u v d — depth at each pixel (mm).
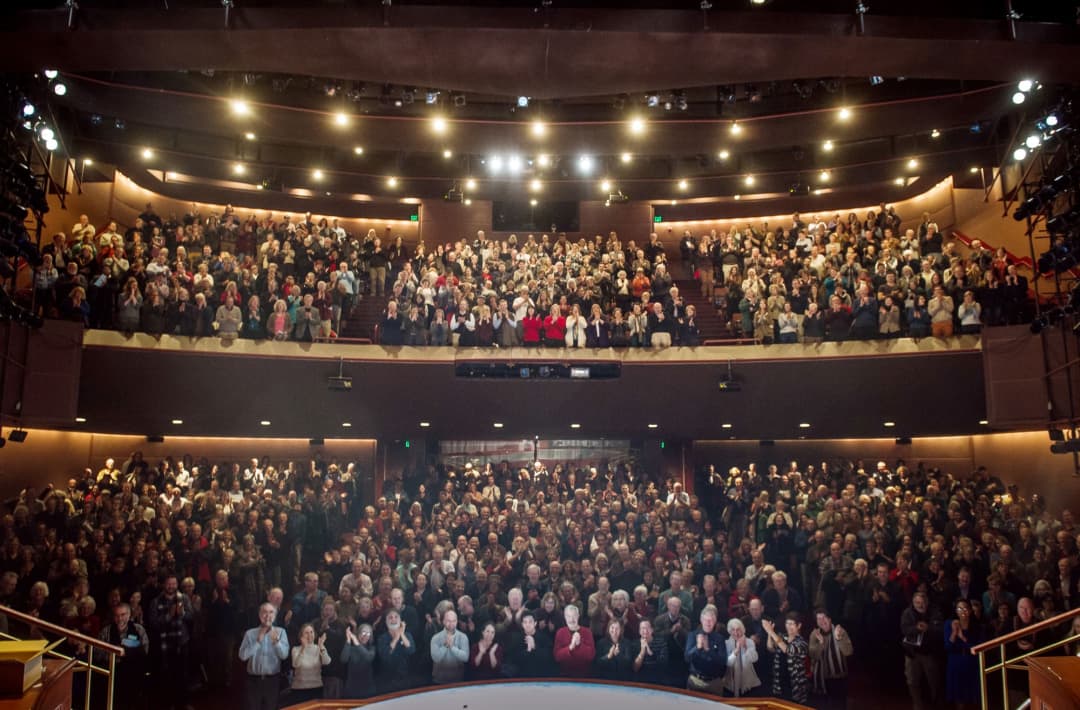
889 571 12867
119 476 17641
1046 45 12086
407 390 17953
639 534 15766
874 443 23781
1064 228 13086
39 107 15875
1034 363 14828
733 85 18656
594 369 17484
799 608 12211
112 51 12258
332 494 17125
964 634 11148
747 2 14141
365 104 19531
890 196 23734
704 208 25078
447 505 16484
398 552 14242
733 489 17969
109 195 20922
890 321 16469
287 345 16859
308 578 12281
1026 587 12062
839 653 11047
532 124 19766
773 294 17969
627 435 22047
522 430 21156
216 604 13016
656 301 19141
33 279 14562
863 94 18875
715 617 10953
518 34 12297
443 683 11102
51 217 18156
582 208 25266
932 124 19656
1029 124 17281
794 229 22328
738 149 21469
